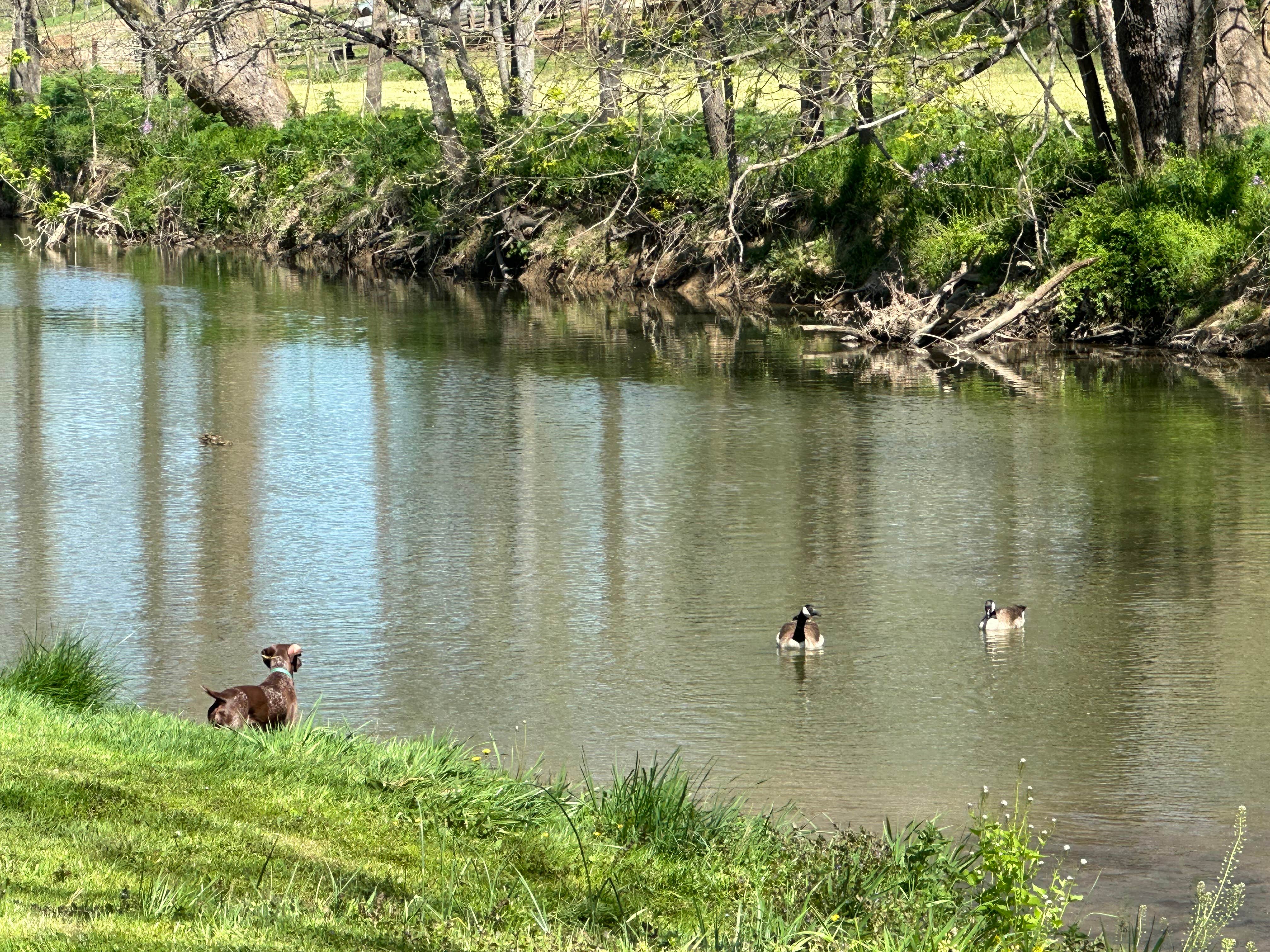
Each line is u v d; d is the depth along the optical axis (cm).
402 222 5856
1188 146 4178
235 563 2044
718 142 5056
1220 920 1074
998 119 4312
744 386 3406
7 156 3384
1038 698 1573
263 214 6412
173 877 855
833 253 4647
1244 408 3103
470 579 1984
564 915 902
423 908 867
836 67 3712
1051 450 2731
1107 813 1291
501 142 5134
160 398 3216
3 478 2497
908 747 1444
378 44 5400
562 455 2717
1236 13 4484
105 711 1332
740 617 1844
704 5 3944
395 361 3716
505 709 1540
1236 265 3831
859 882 1010
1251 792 1339
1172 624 1808
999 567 2044
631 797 1148
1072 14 3853
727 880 1010
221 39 6619
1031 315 3997
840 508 2345
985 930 942
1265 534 2194
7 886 801
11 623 1780
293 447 2758
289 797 1058
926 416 3055
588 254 5222
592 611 1859
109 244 6750
